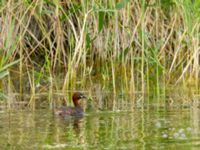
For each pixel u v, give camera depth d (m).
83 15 20.66
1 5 20.55
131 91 19.42
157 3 20.98
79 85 20.55
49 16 21.44
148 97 18.61
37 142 13.05
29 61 22.41
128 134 13.70
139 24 21.08
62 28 22.27
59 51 21.88
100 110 16.58
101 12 19.67
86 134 13.76
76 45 20.16
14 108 16.92
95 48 22.22
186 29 20.30
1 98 18.53
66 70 21.89
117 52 21.58
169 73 20.92
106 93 19.33
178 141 13.04
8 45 19.61
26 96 18.84
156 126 14.45
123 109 16.70
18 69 21.95
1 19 20.84
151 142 12.97
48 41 22.52
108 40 21.61
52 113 16.16
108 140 13.18
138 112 16.27
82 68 21.45
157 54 21.44
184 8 19.77
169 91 19.56
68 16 20.75
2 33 20.47
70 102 17.89
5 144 12.89
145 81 21.11
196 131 13.90
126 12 20.92
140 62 21.92
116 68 21.58
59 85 20.44
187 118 15.37
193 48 20.17
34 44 22.84
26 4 20.38
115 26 21.11
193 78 20.52
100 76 21.80
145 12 20.58
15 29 20.55
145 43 21.36
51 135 13.67
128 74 21.41
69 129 14.24
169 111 16.36
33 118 15.48
